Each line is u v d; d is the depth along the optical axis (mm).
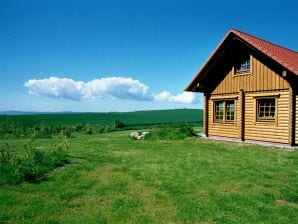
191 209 6512
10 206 6602
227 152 13719
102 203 6875
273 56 14750
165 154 13062
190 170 9906
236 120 18203
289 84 14922
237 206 6715
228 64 18688
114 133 27438
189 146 15805
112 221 5949
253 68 16984
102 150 14219
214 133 19875
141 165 10617
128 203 6844
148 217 6129
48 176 8859
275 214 6301
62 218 6043
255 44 15781
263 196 7387
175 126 23031
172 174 9352
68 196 7242
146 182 8445
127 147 15406
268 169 10234
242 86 17688
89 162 10938
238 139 17938
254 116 17016
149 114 82625
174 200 7066
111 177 8922
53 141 19250
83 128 30547
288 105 15094
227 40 17656
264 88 16328
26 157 9773
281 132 15516
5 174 8391
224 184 8375
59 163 10359
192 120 62000
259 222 5906
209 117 20297
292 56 18078
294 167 10578
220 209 6551
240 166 10633
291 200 7215
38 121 52719
